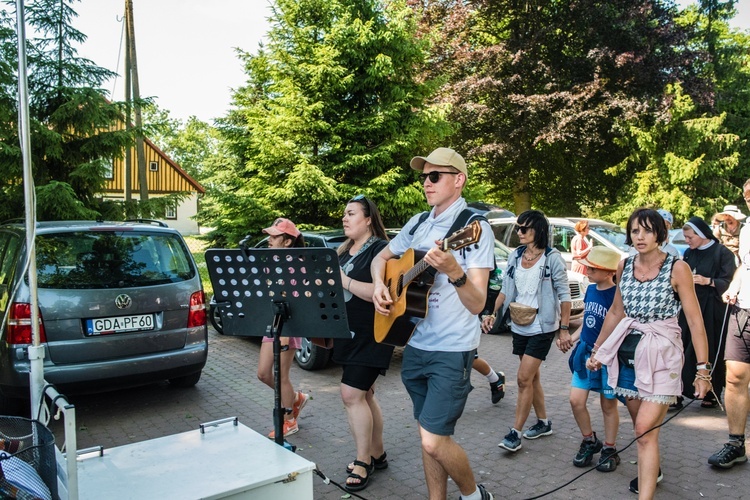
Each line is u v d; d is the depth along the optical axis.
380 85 13.71
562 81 19.52
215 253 3.20
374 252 3.96
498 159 19.98
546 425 4.83
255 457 2.83
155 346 5.24
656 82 20.12
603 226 10.82
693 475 4.10
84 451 2.87
